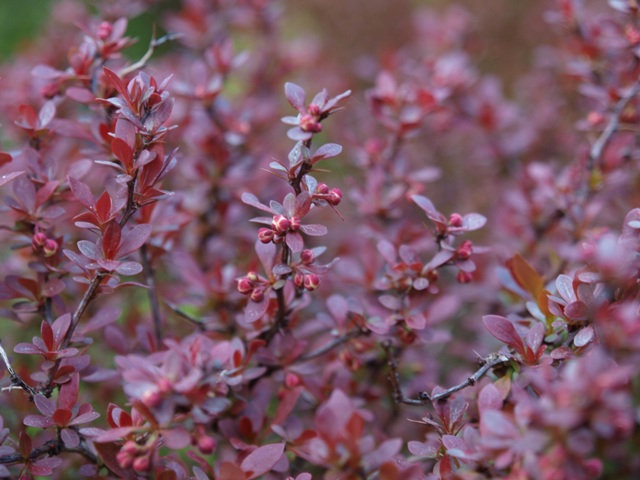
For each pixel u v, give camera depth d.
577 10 0.75
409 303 0.64
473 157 0.92
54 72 0.65
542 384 0.54
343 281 0.70
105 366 0.71
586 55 0.75
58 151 0.73
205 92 0.72
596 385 0.53
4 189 0.72
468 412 0.62
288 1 1.42
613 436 0.55
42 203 0.63
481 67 1.30
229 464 0.57
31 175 0.64
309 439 0.62
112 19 0.79
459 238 0.84
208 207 0.74
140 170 0.60
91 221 0.60
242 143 0.75
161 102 0.60
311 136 0.60
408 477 0.57
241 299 0.68
